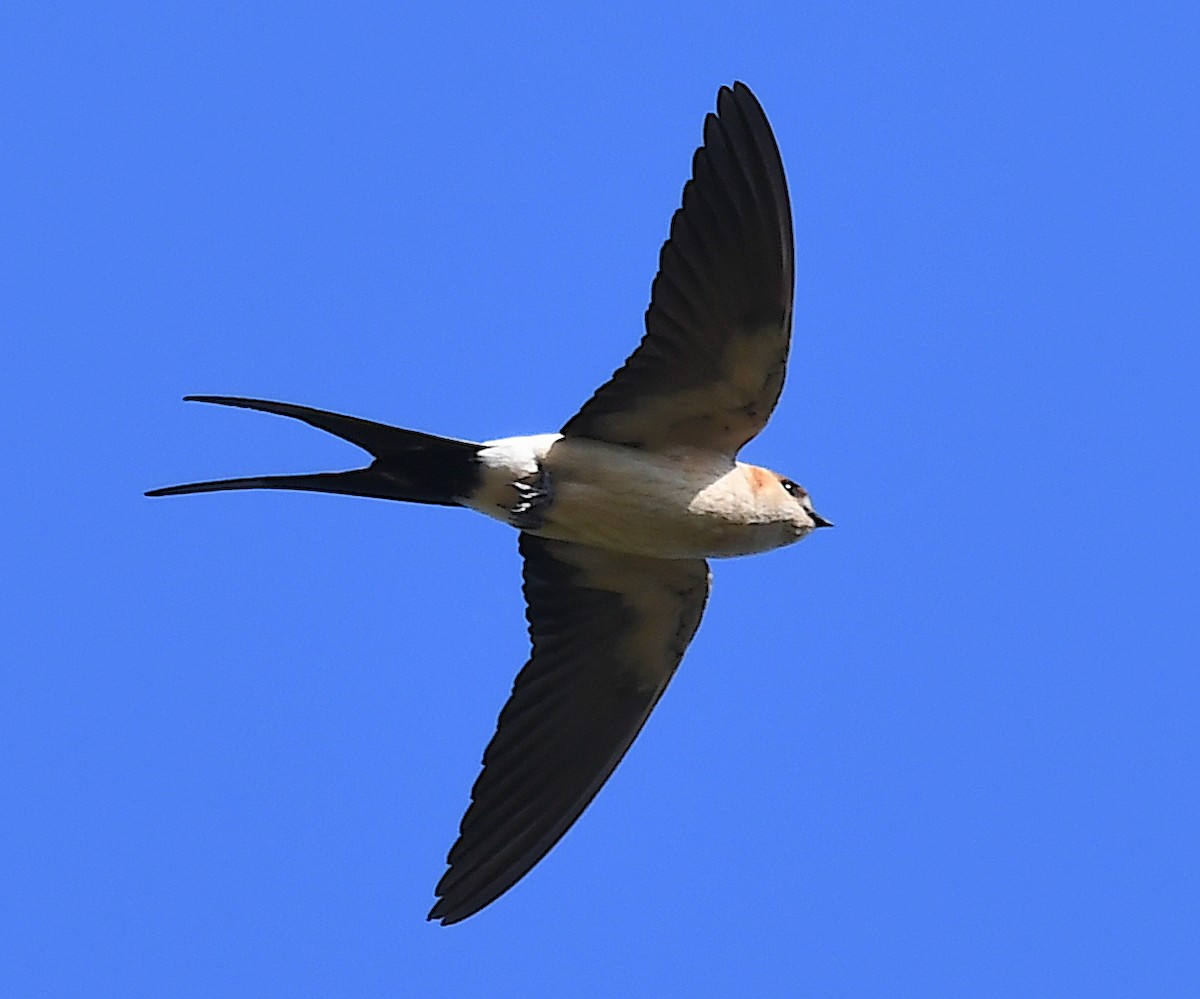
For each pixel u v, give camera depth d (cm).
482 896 1316
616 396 1206
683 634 1323
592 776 1349
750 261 1162
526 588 1324
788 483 1294
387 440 1171
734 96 1162
